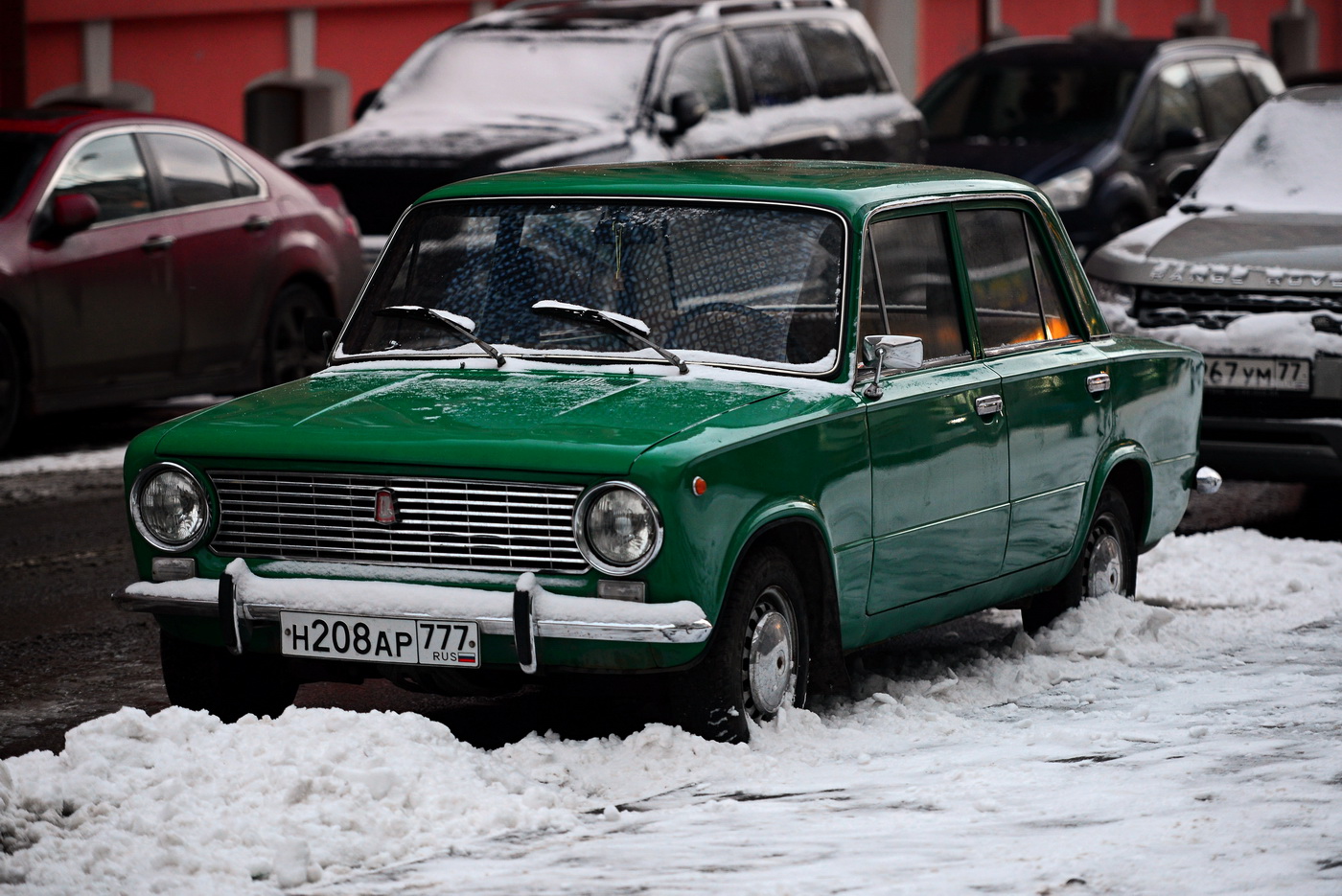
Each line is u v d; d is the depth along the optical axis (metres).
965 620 12.93
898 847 7.48
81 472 18.61
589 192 10.52
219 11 31.22
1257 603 13.34
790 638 9.48
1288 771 8.45
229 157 21.00
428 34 35.28
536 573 8.88
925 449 10.21
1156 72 28.69
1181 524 16.70
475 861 7.56
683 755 8.90
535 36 24.38
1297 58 62.84
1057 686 10.87
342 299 21.98
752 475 9.05
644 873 7.25
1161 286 16.09
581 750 9.01
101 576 14.42
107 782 8.16
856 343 9.91
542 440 8.90
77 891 7.21
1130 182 27.25
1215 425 15.83
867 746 9.32
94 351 19.25
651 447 8.79
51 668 11.82
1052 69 29.06
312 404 9.73
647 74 23.11
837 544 9.64
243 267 20.72
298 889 7.30
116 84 29.89
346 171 22.81
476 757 8.65
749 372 9.82
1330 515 17.19
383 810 8.02
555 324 10.16
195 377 20.38
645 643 8.70
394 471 9.03
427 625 8.92
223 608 9.20
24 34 27.19
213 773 8.29
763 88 24.30
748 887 7.02
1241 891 6.79
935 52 45.97
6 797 7.90
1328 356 15.41
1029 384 11.12
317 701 10.86
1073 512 11.65
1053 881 6.98
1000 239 11.43
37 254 18.73
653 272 10.18
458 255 10.57
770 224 10.19
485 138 22.61
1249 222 17.02
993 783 8.43
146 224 19.78
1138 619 11.96
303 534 9.29
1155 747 9.16
